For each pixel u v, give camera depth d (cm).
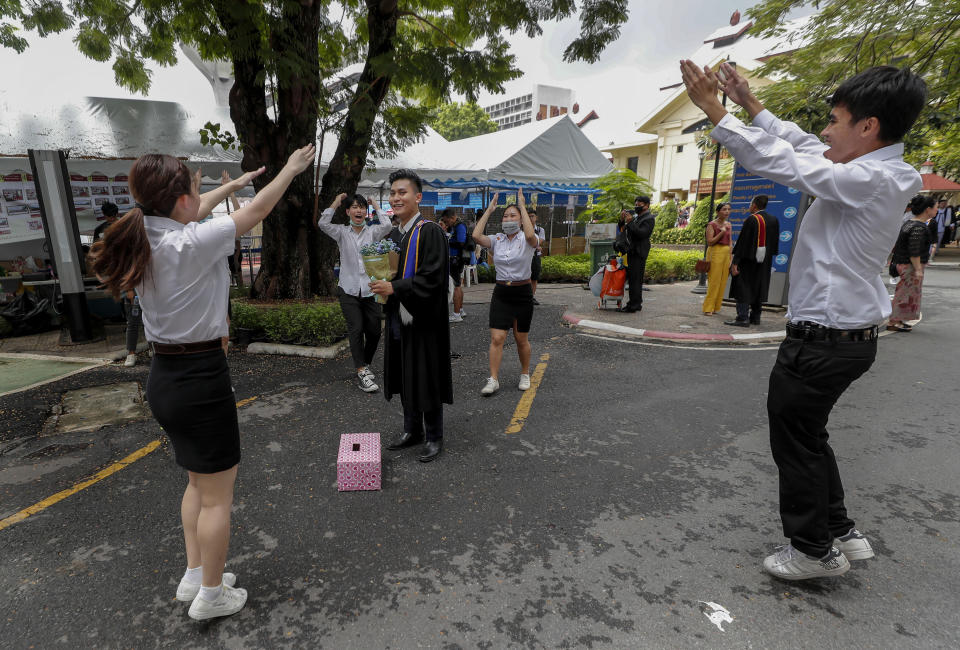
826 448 222
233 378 523
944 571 233
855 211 186
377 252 346
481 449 364
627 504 291
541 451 361
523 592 220
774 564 226
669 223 2620
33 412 427
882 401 458
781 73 865
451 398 352
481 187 1304
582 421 416
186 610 210
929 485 312
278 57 575
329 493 303
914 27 680
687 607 211
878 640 193
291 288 759
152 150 813
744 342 690
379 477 304
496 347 470
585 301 1011
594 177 1446
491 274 1350
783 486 220
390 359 354
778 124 202
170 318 173
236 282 1210
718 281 835
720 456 353
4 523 270
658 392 487
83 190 905
